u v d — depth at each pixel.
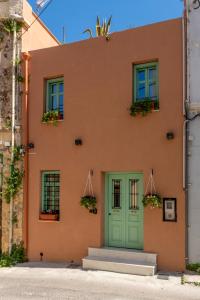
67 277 8.21
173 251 8.52
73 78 10.14
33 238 10.19
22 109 10.70
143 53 9.28
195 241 8.38
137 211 9.23
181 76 8.81
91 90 9.87
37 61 10.69
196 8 8.87
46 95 10.63
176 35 8.95
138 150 9.13
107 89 9.66
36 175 10.37
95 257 9.12
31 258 10.15
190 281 7.69
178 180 8.62
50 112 10.23
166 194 8.71
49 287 7.46
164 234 8.64
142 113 9.04
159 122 8.94
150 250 8.76
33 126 10.54
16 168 10.52
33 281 7.95
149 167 8.96
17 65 10.79
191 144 8.62
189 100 8.67
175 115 8.78
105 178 9.69
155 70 9.35
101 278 8.05
